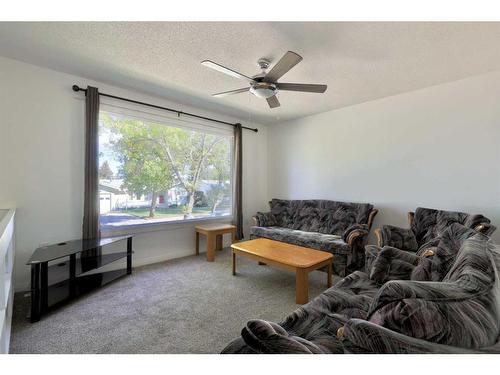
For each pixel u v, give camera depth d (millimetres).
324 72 2662
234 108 4016
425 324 644
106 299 2322
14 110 2533
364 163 3697
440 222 2592
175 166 3805
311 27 1905
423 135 3135
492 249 1062
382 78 2820
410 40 2061
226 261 3562
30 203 2617
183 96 3480
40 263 1966
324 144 4203
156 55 2373
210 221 4230
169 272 3088
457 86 2879
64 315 2025
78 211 2896
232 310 2139
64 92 2793
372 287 1650
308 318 1299
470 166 2809
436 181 3047
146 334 1772
